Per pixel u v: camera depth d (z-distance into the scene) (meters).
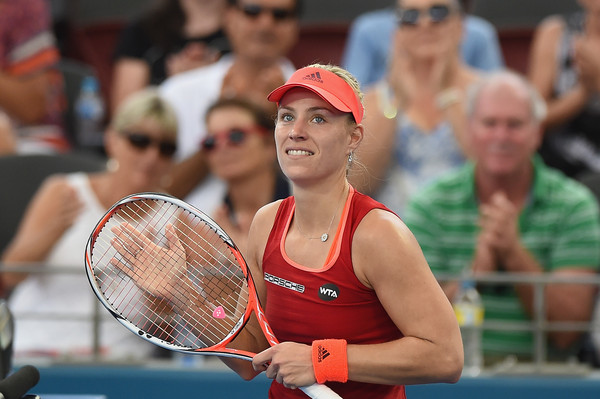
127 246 10.17
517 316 16.38
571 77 21.66
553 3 24.31
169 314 10.56
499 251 16.44
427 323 9.01
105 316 16.20
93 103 25.14
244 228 18.27
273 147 18.53
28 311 17.48
